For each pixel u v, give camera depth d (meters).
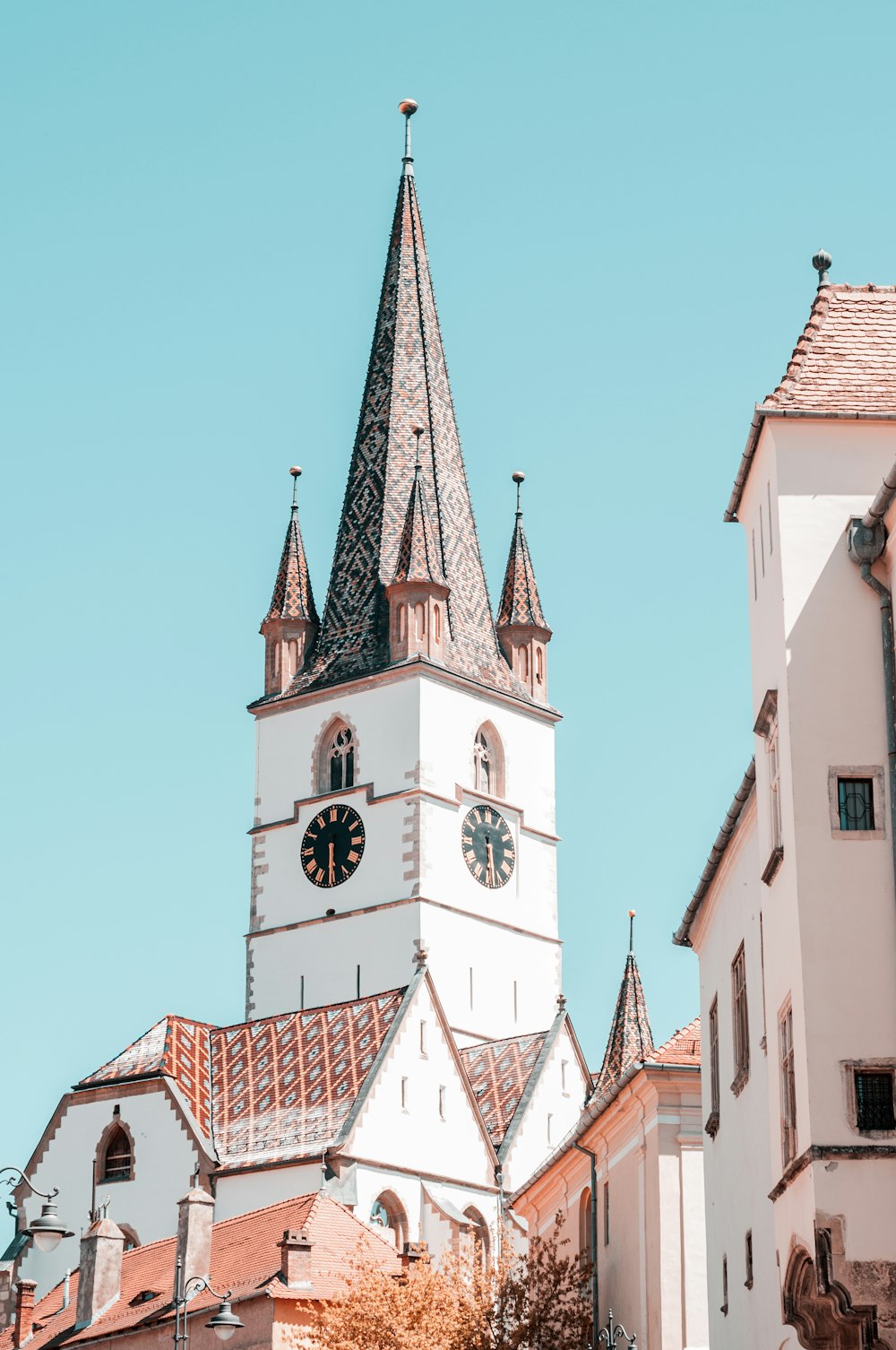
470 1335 74.69
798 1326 42.34
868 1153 40.44
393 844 121.38
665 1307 61.78
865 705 42.91
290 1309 82.25
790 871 42.59
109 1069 106.50
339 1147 99.62
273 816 126.12
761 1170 49.56
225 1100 106.12
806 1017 41.31
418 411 134.62
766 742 45.41
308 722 126.69
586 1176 73.44
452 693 125.00
